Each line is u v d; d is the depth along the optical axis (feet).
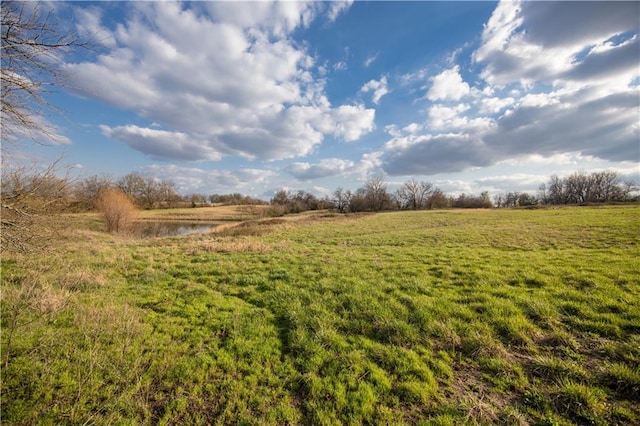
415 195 300.81
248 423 12.22
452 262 35.63
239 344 18.12
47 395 13.50
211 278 32.48
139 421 12.47
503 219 103.45
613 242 44.80
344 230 90.79
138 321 20.77
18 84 13.91
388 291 26.25
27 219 18.90
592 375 13.84
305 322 20.63
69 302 23.15
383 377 14.71
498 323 19.04
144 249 52.01
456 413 12.37
